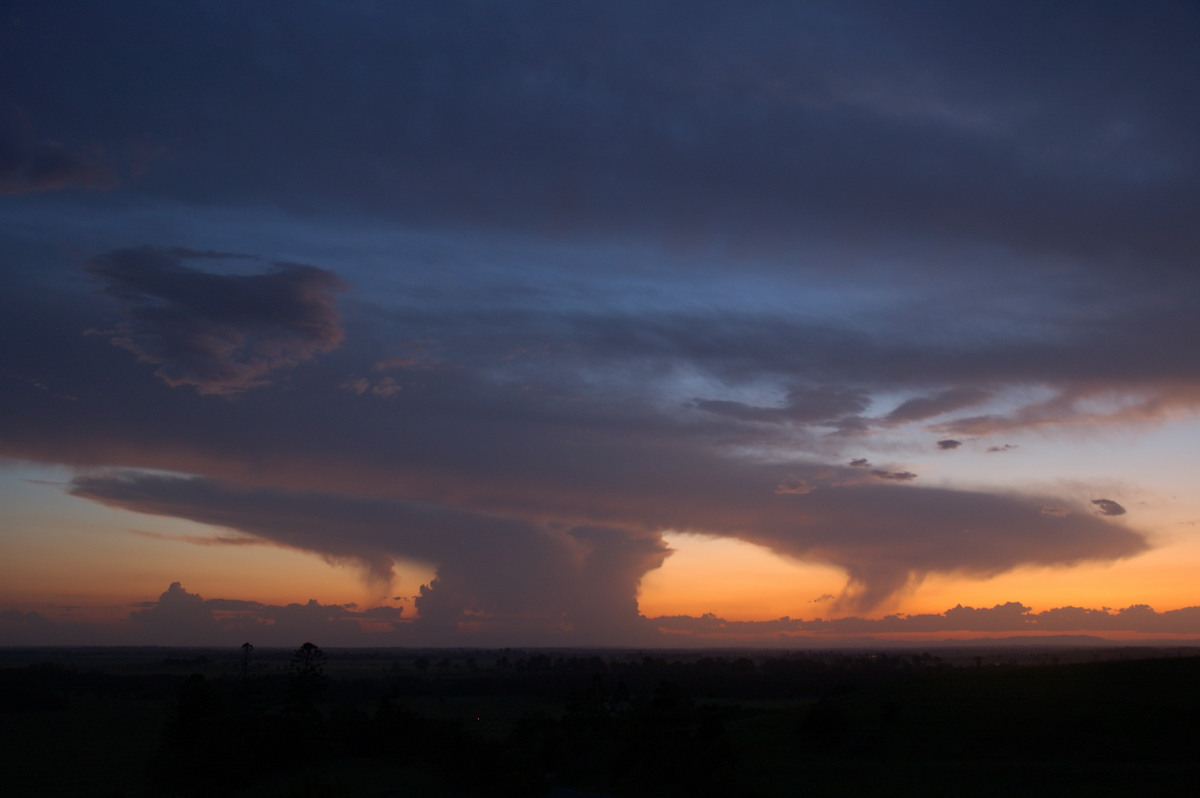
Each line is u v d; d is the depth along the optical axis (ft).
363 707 509.76
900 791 207.92
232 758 256.73
